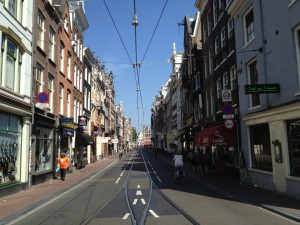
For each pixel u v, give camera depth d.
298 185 12.23
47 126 21.48
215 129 20.22
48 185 18.44
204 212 10.02
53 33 23.77
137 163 40.56
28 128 17.02
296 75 12.55
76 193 15.37
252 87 13.80
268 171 15.20
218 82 25.50
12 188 14.88
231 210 10.34
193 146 35.38
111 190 16.03
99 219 9.30
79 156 34.97
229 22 22.20
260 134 16.31
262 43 15.47
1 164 14.23
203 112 31.19
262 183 15.61
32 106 17.41
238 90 19.02
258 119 15.95
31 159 18.06
